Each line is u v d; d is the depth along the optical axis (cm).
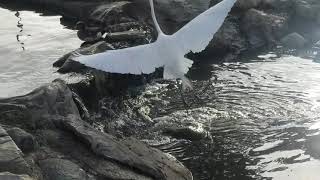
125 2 2333
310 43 2398
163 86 1911
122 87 1839
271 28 2405
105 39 2025
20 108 1327
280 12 2534
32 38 2214
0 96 1627
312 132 1548
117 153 1209
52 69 1866
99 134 1264
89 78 1758
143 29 2180
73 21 2489
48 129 1300
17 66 1902
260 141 1504
